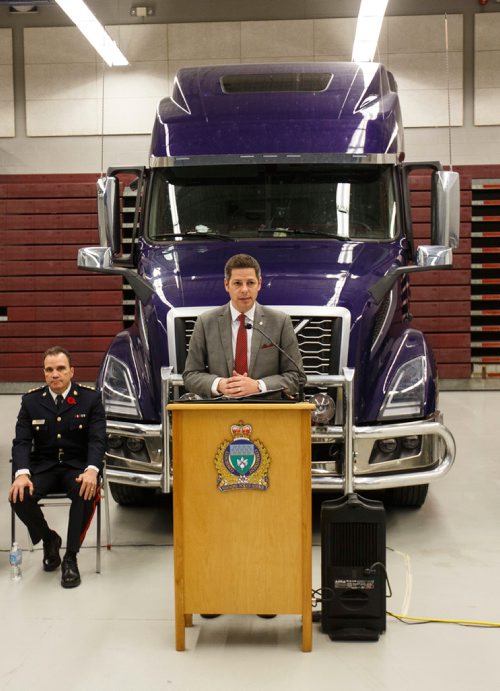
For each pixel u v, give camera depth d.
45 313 10.26
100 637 3.47
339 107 5.46
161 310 4.61
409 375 4.65
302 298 4.54
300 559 3.29
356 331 4.53
